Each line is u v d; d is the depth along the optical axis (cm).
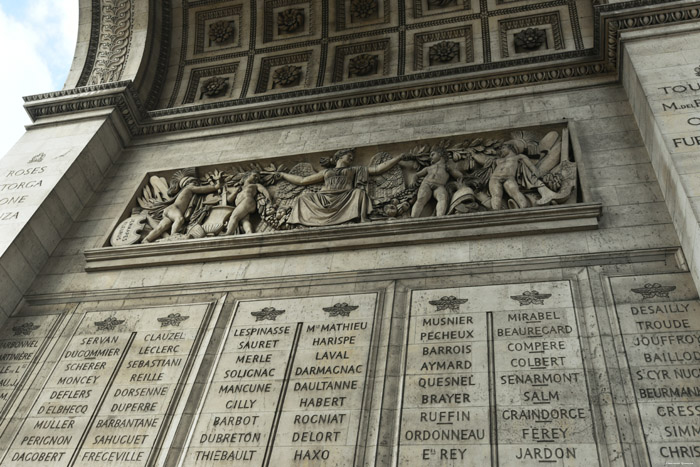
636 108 1020
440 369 793
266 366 858
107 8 1502
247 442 778
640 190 941
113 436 828
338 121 1247
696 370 721
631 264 849
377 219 1048
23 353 977
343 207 1076
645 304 798
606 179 974
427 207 1048
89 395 888
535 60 1206
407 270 934
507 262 901
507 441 707
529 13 1361
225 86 1466
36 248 1107
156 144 1330
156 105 1451
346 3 1481
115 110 1316
